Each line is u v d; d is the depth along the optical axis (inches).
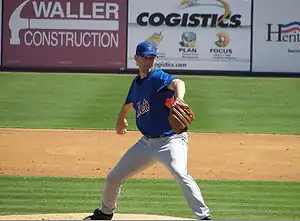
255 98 3506.4
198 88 3703.3
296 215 1498.5
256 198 1700.3
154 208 1556.3
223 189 1814.7
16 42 4222.4
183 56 4242.1
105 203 1052.5
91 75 4074.8
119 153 2341.3
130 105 1089.4
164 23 4244.6
